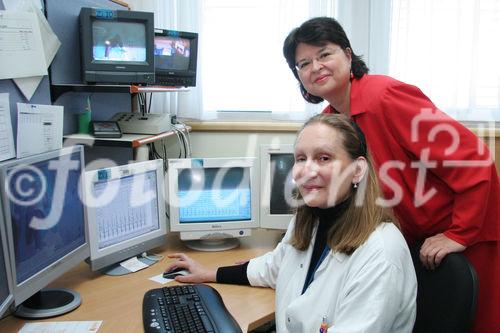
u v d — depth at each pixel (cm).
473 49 222
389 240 106
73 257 133
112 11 158
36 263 116
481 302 141
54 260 124
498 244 138
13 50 130
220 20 233
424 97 134
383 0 225
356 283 102
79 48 173
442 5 221
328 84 144
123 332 113
